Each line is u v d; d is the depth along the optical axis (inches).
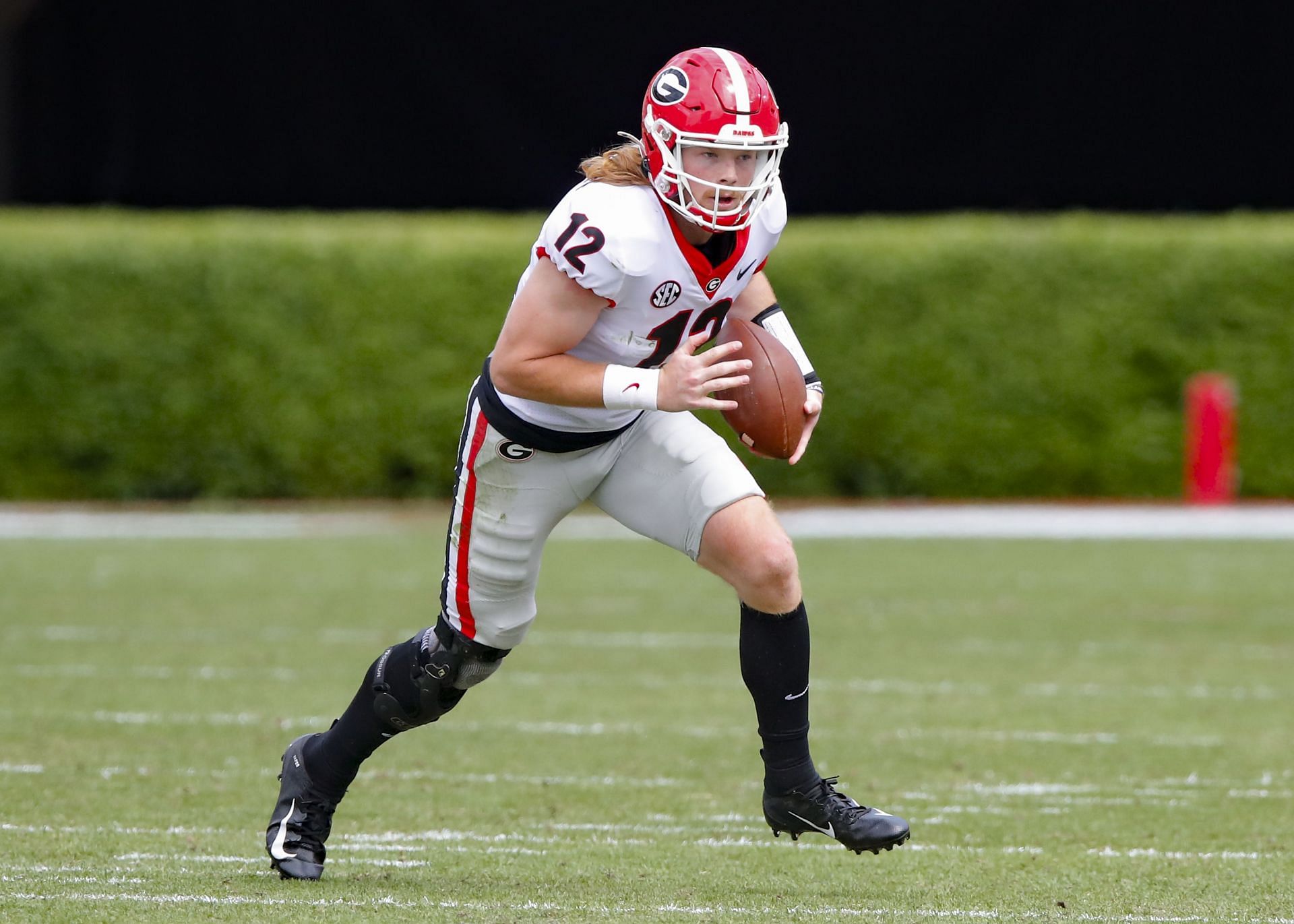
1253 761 767.7
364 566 1476.4
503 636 547.5
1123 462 1987.0
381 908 501.0
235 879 541.0
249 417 1972.2
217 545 1622.8
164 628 1146.7
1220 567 1485.0
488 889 533.3
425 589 1341.0
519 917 493.0
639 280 496.1
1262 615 1226.6
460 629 545.0
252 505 1979.6
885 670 1011.3
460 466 534.6
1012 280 1977.1
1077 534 1723.7
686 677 989.8
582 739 812.6
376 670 548.1
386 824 639.1
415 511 1945.1
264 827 625.6
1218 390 1942.7
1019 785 717.9
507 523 532.7
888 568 1480.1
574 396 492.4
